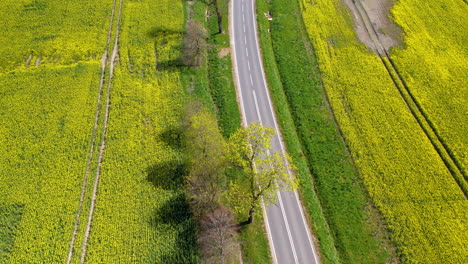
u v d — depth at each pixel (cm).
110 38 6650
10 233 4272
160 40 6594
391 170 4875
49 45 6462
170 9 7188
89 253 4097
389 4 7481
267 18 7212
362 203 4612
